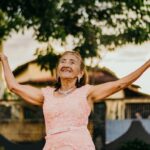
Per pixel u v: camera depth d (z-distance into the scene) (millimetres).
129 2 13750
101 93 3814
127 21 13883
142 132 14734
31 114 19266
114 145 14969
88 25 13875
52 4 13203
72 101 3766
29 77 17969
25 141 19031
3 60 4062
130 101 18797
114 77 16797
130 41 13945
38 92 3943
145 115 18844
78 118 3732
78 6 13781
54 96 3844
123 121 15938
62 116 3732
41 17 13297
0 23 13703
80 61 3893
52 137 3715
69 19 13727
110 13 13859
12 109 19500
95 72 15844
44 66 13938
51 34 13672
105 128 15969
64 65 3830
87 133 3732
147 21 13859
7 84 3992
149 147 14266
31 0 12789
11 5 12719
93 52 14023
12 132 19234
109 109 18797
